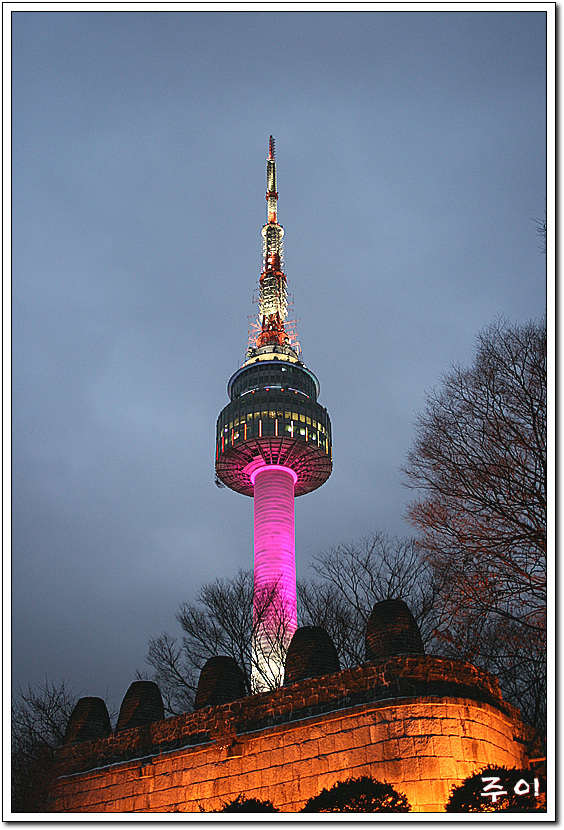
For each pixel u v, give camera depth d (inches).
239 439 4761.3
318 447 4798.2
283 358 5187.0
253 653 2596.0
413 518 1439.5
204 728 1295.5
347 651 2251.5
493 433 1395.2
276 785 1117.1
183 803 1253.7
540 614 1259.8
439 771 954.1
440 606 1528.1
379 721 1019.9
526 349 1423.5
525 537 1311.5
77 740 1669.5
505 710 1136.2
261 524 4603.8
